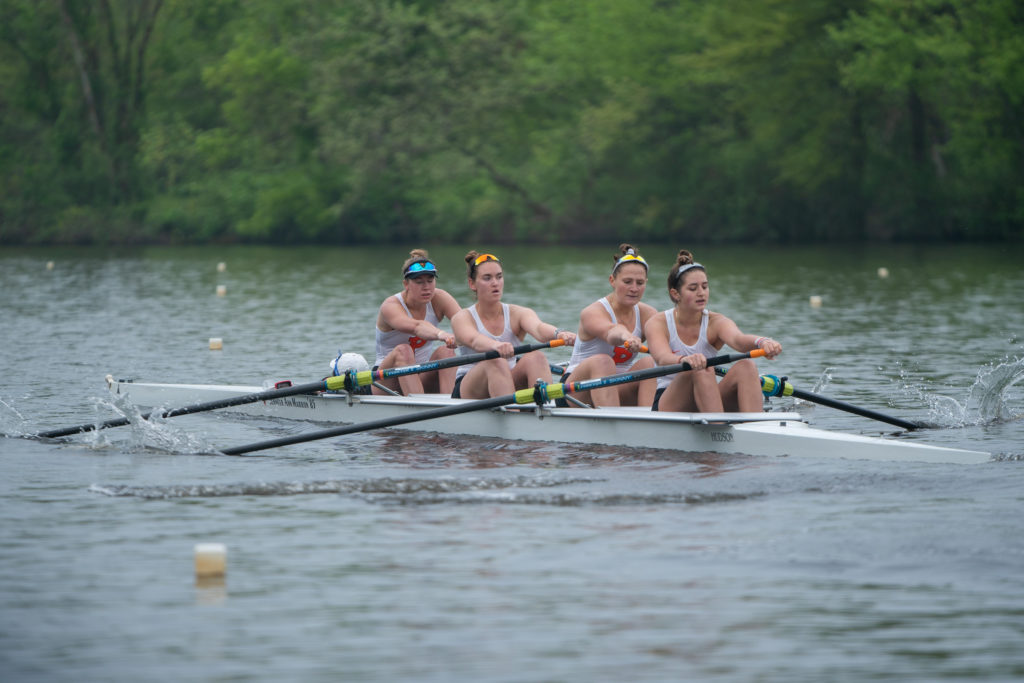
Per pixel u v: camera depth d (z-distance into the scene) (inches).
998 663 839.7
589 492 1321.4
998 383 1798.7
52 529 1190.3
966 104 7475.4
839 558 1059.9
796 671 829.8
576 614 934.4
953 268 5452.8
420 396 1847.9
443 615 935.0
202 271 6018.7
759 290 4384.8
